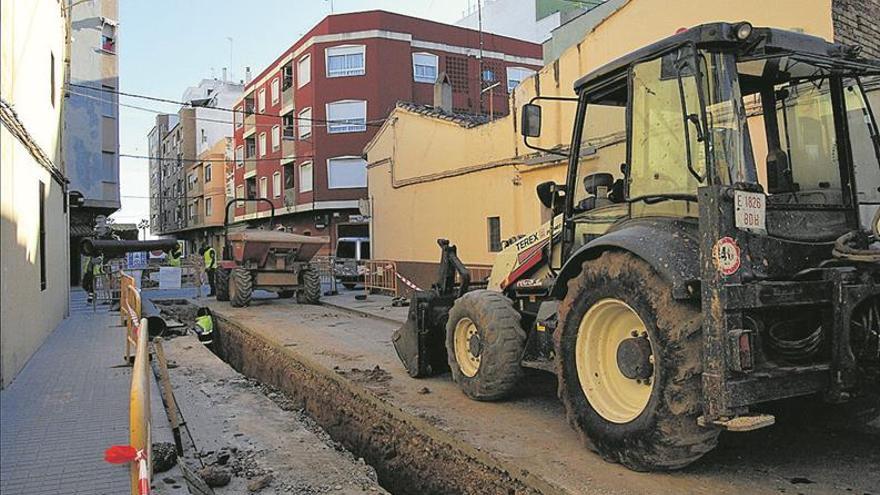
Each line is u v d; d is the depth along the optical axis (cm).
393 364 836
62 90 1231
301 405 859
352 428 700
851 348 389
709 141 397
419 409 600
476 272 1417
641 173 460
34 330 860
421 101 3266
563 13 3142
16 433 512
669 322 386
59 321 1180
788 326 404
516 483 440
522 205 1300
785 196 455
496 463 460
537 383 695
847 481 405
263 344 1102
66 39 1317
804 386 381
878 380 393
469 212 1489
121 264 1766
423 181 1695
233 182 4584
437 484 525
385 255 1942
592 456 457
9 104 635
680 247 395
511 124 1323
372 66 3170
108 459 267
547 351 545
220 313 1466
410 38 3241
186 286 2555
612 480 409
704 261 375
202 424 579
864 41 775
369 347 978
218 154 4962
